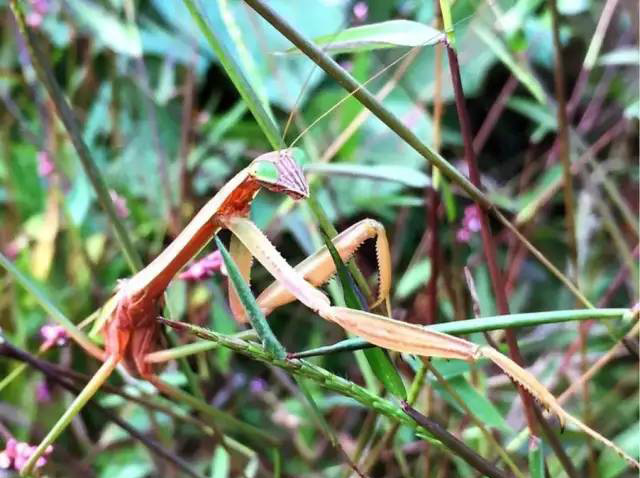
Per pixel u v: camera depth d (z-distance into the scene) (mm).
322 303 191
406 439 287
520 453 287
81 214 322
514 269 334
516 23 263
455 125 483
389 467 282
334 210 325
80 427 309
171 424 323
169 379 269
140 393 265
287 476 280
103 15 324
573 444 295
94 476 305
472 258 349
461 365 225
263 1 180
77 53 396
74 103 387
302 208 278
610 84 421
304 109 423
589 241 365
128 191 384
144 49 423
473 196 200
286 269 200
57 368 236
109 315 227
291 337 391
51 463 296
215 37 198
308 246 285
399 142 414
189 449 350
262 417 353
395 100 419
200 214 211
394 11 387
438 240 234
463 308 270
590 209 341
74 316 343
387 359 188
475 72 419
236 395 343
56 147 337
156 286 219
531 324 180
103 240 361
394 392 189
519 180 446
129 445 316
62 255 381
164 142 414
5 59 406
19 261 336
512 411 299
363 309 191
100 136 424
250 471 258
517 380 177
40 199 394
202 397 262
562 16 376
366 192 397
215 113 477
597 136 442
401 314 240
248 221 208
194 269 236
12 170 385
